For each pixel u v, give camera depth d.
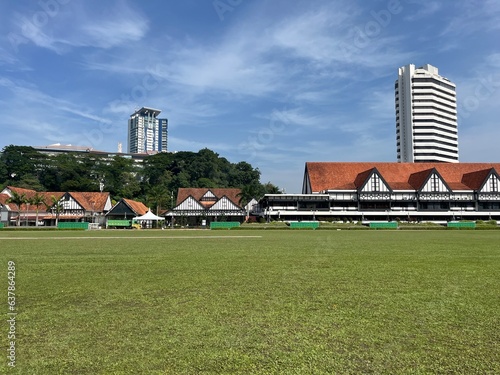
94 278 11.92
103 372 5.18
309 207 78.44
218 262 15.70
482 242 27.39
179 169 120.06
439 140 132.00
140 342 6.24
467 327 6.93
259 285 10.71
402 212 77.56
